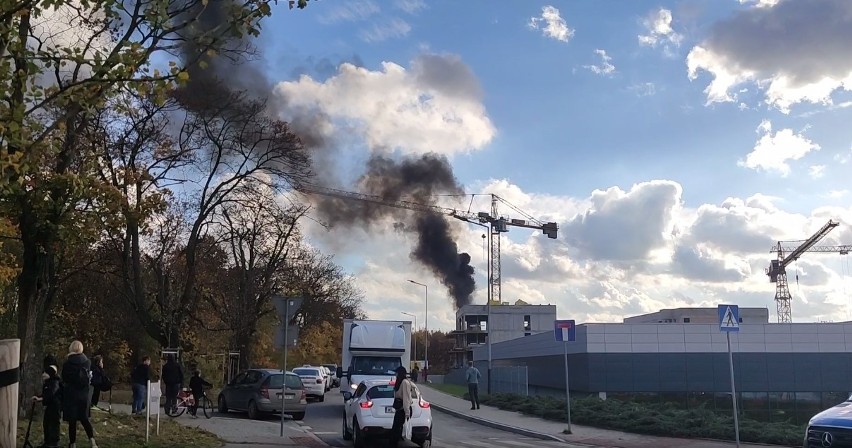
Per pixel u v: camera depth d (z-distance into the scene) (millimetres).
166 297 29797
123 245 28234
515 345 66375
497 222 137000
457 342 124000
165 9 9438
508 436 21266
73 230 17172
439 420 27547
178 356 27406
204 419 21250
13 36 9602
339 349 81000
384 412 16406
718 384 44719
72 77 12789
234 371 39562
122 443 13617
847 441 11516
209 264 39156
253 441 16109
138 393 20250
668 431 19750
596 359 44531
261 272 41969
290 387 24047
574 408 24641
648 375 44500
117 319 40875
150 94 10250
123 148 23938
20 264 26812
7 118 9453
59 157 16594
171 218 30406
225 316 41156
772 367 45094
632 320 94812
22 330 16391
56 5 9609
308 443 16516
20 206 16031
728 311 16094
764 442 17750
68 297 38188
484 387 47406
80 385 12180
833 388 44969
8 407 7691
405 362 27609
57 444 12078
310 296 53031
